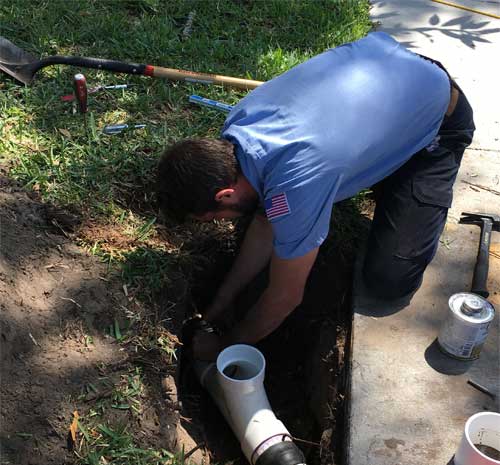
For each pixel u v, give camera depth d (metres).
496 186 3.24
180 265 2.75
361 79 2.30
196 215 2.13
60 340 2.29
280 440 2.31
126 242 2.70
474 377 2.46
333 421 2.51
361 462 2.22
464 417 2.34
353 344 2.56
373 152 2.28
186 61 3.74
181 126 3.29
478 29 4.38
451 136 2.77
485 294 2.71
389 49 2.46
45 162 2.89
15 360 2.17
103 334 2.38
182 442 2.31
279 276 2.24
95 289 2.46
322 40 4.06
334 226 3.05
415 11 4.51
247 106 2.21
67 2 3.96
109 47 3.73
